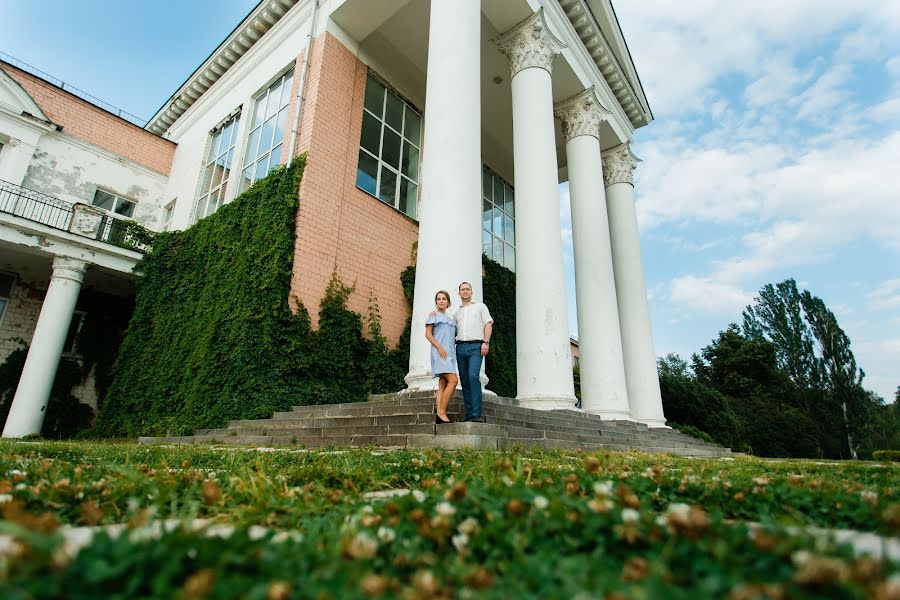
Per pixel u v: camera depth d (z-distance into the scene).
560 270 9.15
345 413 7.17
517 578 0.81
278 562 0.81
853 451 35.91
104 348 14.91
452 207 7.53
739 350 35.22
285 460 3.41
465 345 5.50
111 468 2.23
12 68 13.87
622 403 10.55
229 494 1.76
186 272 12.27
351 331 10.81
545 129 10.22
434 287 7.23
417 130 14.63
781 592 0.65
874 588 0.65
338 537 1.04
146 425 10.48
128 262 12.86
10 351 13.73
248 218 11.13
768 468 4.06
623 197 14.95
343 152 11.84
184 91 16.67
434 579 0.75
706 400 21.08
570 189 12.88
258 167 12.69
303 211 10.52
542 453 4.47
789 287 42.50
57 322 11.50
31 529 0.91
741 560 0.80
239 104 14.49
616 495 1.40
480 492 1.34
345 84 12.31
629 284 13.92
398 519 1.20
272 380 9.07
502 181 18.77
